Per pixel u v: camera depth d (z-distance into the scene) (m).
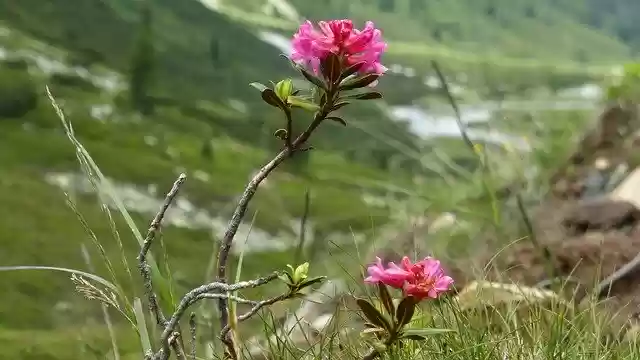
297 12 111.69
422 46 108.75
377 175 22.58
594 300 3.19
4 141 52.69
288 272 1.93
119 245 2.25
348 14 118.75
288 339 2.96
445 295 2.88
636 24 152.88
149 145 62.19
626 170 7.34
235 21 101.94
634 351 2.58
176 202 39.34
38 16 84.25
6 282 21.47
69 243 31.05
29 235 32.09
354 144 36.34
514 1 147.88
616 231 5.12
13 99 62.50
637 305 3.80
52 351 9.53
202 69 85.38
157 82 77.56
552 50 127.88
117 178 50.38
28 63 72.06
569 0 157.25
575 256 4.70
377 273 1.96
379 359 2.20
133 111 70.75
